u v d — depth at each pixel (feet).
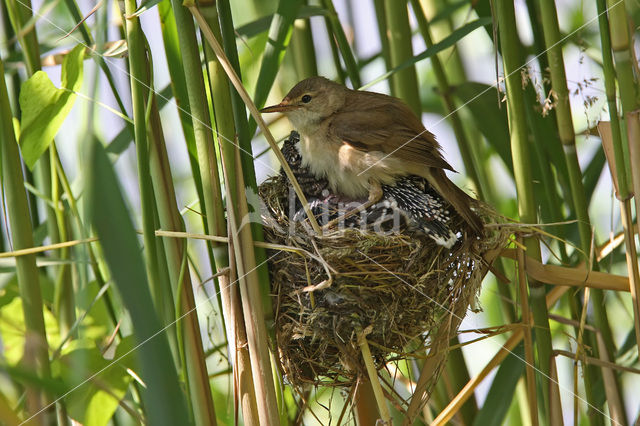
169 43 18.48
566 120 21.15
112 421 24.38
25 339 18.31
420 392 21.27
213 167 17.81
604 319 22.91
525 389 26.25
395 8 25.18
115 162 23.20
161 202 18.24
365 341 20.29
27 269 18.13
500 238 22.22
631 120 18.81
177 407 13.16
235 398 18.31
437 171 23.50
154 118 18.17
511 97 20.34
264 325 17.90
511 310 25.35
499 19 20.08
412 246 21.40
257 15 29.55
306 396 23.56
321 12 23.76
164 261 18.79
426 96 33.01
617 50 18.70
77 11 19.88
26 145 19.22
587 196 24.39
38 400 18.26
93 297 23.43
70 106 19.30
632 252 19.44
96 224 12.46
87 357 18.03
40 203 25.77
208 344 24.79
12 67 23.00
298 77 26.96
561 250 22.97
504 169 33.22
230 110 17.51
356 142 23.82
